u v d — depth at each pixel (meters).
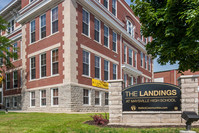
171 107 9.55
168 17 9.69
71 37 18.11
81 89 18.56
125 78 28.84
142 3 10.88
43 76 20.20
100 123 9.91
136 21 34.53
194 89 9.30
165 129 8.17
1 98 28.31
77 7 19.30
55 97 18.73
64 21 18.59
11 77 26.41
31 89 21.14
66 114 14.65
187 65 11.10
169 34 9.65
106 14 23.58
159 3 11.22
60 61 18.48
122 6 29.64
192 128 8.31
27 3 23.47
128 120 9.91
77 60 18.55
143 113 9.80
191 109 9.23
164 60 11.64
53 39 19.45
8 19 29.67
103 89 22.14
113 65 25.64
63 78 17.98
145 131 7.85
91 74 20.44
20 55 25.42
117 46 26.73
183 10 9.49
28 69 22.00
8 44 22.77
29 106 21.23
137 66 33.41
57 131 8.25
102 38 23.27
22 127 9.16
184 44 9.33
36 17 21.72
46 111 18.53
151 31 11.34
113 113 10.09
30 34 22.38
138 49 34.34
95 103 20.97
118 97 10.12
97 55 21.88
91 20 21.41
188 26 9.73
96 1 22.30
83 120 11.20
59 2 19.30
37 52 21.08
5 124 10.14
